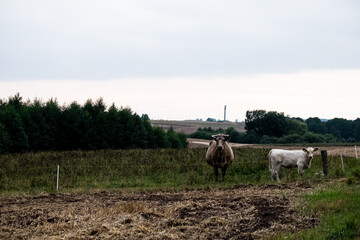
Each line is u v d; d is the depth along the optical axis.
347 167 25.62
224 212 13.43
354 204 13.15
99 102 54.78
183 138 73.81
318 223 11.76
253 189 18.64
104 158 32.09
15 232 11.71
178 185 21.78
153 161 29.77
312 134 95.00
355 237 10.59
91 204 15.39
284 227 11.50
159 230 11.65
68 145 49.34
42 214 13.67
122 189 20.09
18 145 42.53
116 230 11.34
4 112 42.75
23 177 24.34
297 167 23.69
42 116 47.59
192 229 11.70
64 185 22.02
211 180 23.03
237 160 29.03
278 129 97.50
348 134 133.38
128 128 54.31
